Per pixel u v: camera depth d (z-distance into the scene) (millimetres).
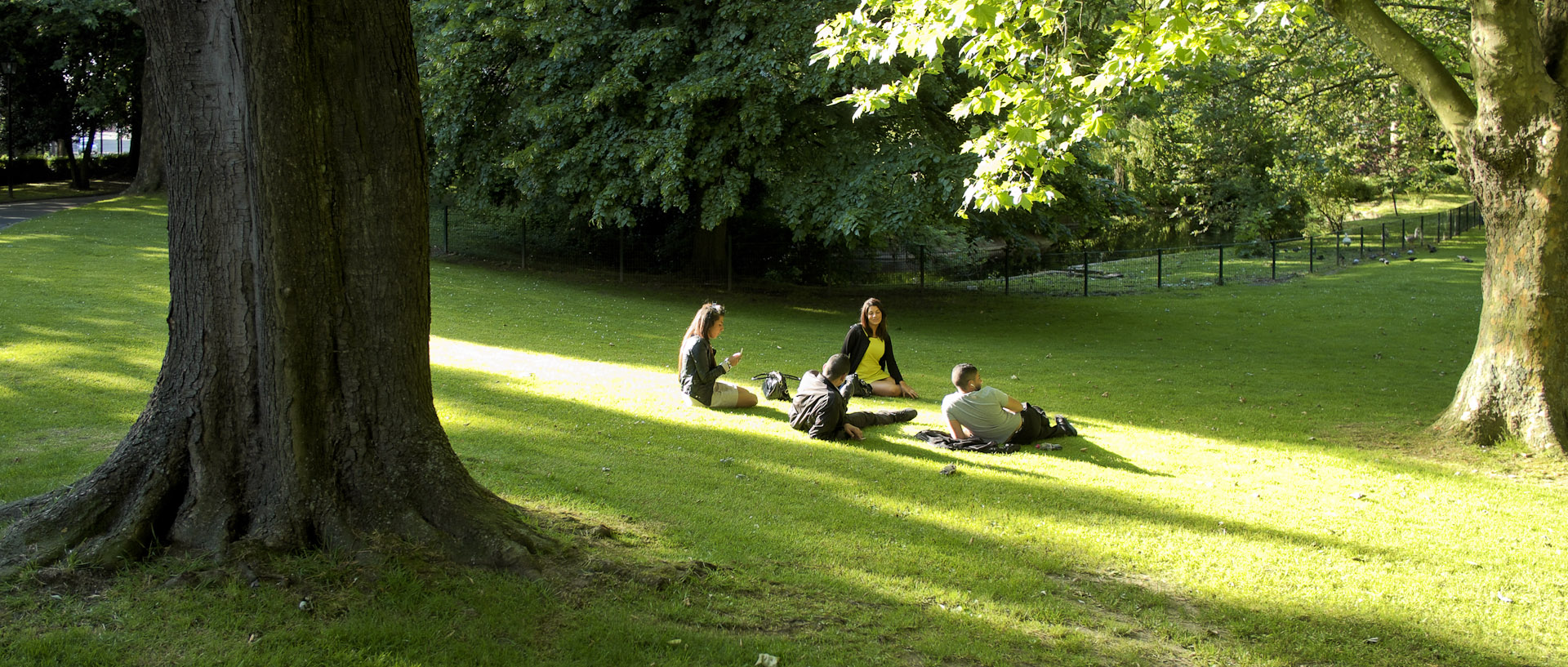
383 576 4043
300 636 3611
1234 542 6094
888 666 4000
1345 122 17891
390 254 4375
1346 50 14242
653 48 17719
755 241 24125
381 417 4391
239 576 3896
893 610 4641
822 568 5125
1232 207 33625
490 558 4379
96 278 14258
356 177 4254
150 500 4094
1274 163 31891
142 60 33281
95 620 3582
